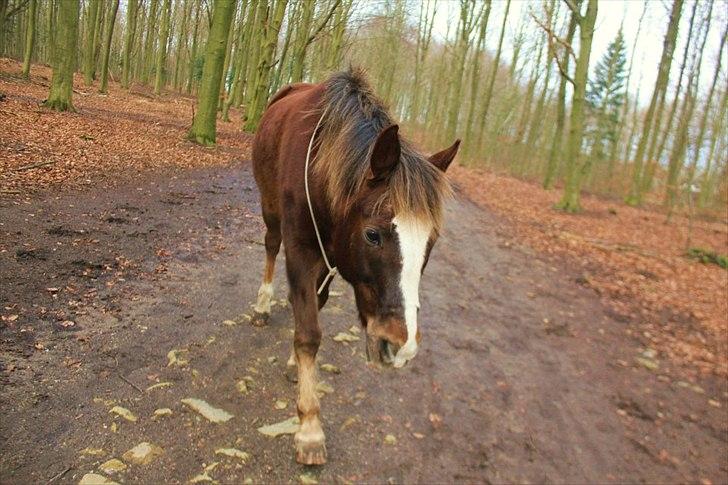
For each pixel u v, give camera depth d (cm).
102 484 240
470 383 459
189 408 311
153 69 3841
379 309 237
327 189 271
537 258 976
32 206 555
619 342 651
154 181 805
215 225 667
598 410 475
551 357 564
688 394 545
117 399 302
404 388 414
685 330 734
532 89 3100
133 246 527
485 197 1578
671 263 1114
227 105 2097
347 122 273
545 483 352
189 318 417
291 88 464
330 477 289
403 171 239
